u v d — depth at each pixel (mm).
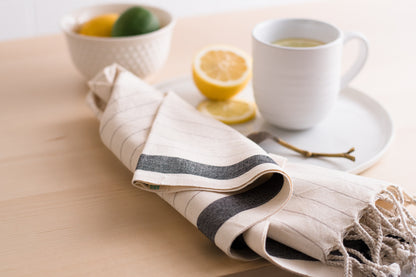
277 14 1098
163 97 778
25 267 628
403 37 1005
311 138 773
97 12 930
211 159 683
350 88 854
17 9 1458
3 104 852
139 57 858
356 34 761
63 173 734
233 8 1702
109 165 746
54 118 826
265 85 759
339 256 610
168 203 688
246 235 619
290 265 614
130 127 725
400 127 791
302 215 631
